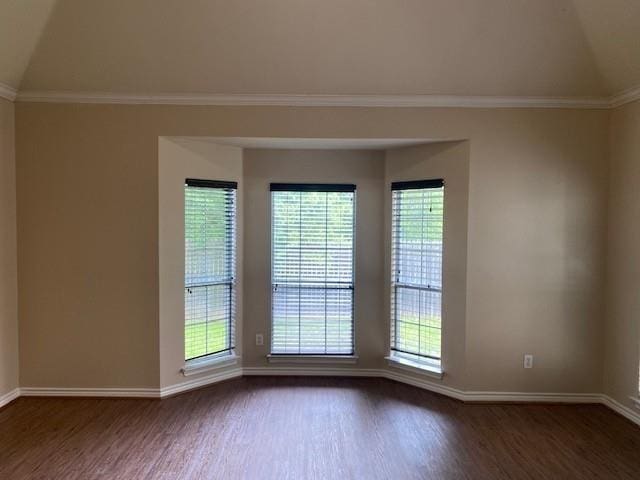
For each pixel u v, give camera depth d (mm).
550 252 3879
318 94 3830
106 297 3932
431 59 3555
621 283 3721
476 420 3629
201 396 4062
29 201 3883
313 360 4574
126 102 3848
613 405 3814
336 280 4570
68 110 3846
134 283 3926
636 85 3455
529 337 3924
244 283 4547
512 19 3283
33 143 3855
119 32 3420
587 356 3934
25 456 3037
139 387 3982
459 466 2975
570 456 3102
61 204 3887
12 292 3869
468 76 3654
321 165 4520
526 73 3615
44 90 3777
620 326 3734
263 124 3912
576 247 3877
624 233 3682
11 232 3848
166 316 4000
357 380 4496
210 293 4340
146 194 3887
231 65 3631
